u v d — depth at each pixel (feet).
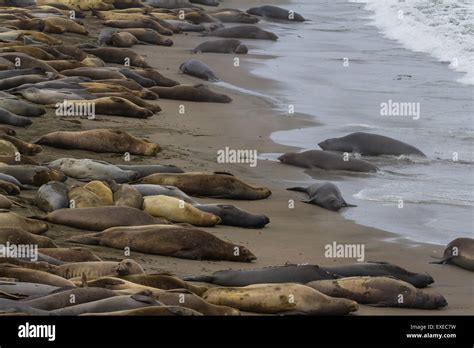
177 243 49.52
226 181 61.67
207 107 86.99
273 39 126.82
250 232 55.98
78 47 103.14
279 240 54.80
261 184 65.87
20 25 109.50
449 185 67.51
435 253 54.13
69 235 50.62
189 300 39.65
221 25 133.90
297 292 42.50
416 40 125.70
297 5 164.04
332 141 74.54
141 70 93.91
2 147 62.59
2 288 39.14
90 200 53.72
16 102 73.82
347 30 136.77
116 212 52.03
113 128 75.41
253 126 81.25
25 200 54.90
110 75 88.58
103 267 43.55
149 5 146.61
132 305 37.63
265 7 146.30
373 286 45.06
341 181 68.03
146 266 47.62
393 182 67.92
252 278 45.16
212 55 113.29
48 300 37.81
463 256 51.72
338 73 105.40
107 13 126.82
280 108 88.53
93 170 60.03
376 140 74.69
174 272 47.09
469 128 82.89
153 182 60.54
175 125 79.20
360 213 60.85
